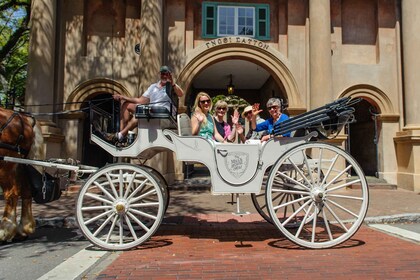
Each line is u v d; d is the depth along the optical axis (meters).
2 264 4.74
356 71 14.10
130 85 13.66
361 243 5.67
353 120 5.38
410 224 7.55
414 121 13.23
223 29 14.20
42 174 5.95
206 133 5.94
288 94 13.80
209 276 4.09
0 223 5.84
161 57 13.08
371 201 10.23
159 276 4.09
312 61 13.16
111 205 5.17
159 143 5.41
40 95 12.42
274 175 5.18
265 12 14.34
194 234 6.38
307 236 6.02
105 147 5.45
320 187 5.32
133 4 14.02
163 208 5.28
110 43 13.91
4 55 16.84
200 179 13.95
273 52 13.88
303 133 5.67
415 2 13.37
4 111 5.91
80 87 13.51
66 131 13.33
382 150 13.95
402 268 4.37
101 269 4.41
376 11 14.49
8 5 16.55
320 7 13.15
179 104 13.47
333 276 4.08
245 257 4.86
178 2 13.94
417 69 13.26
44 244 5.83
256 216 7.96
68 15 13.82
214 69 18.02
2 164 5.70
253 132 6.84
